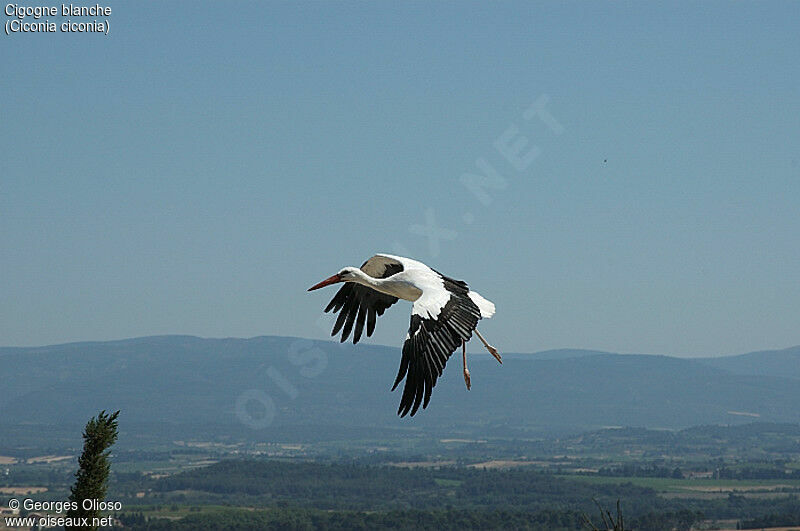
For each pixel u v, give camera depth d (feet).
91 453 48.19
